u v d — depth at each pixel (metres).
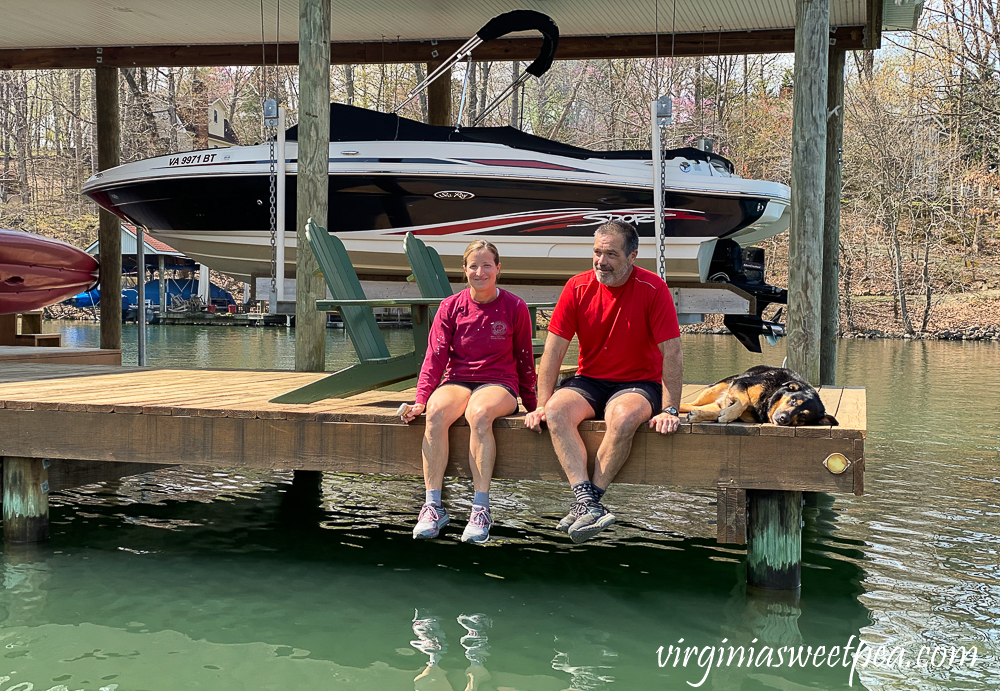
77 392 4.39
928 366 14.13
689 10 8.24
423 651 2.95
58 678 2.69
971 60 27.09
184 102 32.12
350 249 8.84
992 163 27.16
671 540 4.44
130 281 30.78
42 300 8.23
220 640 3.04
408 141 8.48
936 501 5.06
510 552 4.22
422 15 8.69
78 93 35.41
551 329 3.33
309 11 5.79
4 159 35.88
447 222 8.65
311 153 5.84
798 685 2.69
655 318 3.25
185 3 8.13
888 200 27.12
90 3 8.16
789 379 3.31
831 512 4.82
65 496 5.30
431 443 3.30
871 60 27.52
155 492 5.43
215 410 3.70
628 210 8.57
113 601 3.45
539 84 30.83
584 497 3.06
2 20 8.70
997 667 2.83
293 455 3.62
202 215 8.88
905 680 2.72
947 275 26.73
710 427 3.24
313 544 4.34
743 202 8.45
